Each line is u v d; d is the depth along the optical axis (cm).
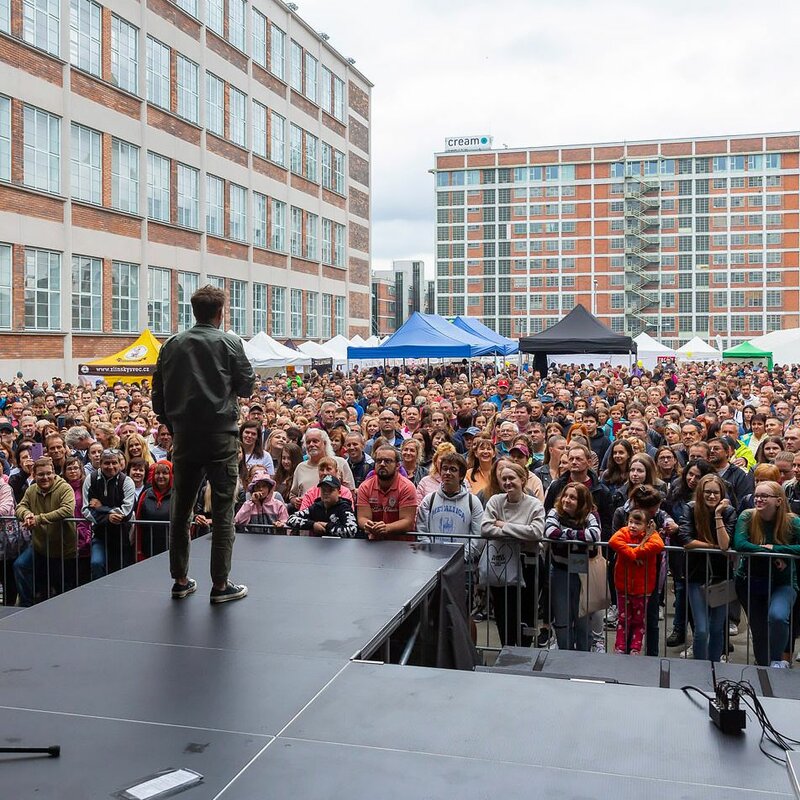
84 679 419
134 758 343
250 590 561
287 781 325
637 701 399
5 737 361
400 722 374
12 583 952
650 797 315
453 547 680
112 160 3531
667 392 2577
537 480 889
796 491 847
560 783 325
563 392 1855
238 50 4609
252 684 413
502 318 10900
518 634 761
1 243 2917
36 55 3053
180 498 537
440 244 11088
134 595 553
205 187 4262
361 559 643
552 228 10756
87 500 910
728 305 10356
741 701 399
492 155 10906
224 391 524
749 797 315
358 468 1044
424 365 4569
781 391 2256
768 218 10231
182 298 4072
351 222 6331
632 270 10544
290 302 5297
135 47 3691
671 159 10488
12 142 2944
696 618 757
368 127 6656
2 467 1011
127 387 2305
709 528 765
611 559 823
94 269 3419
